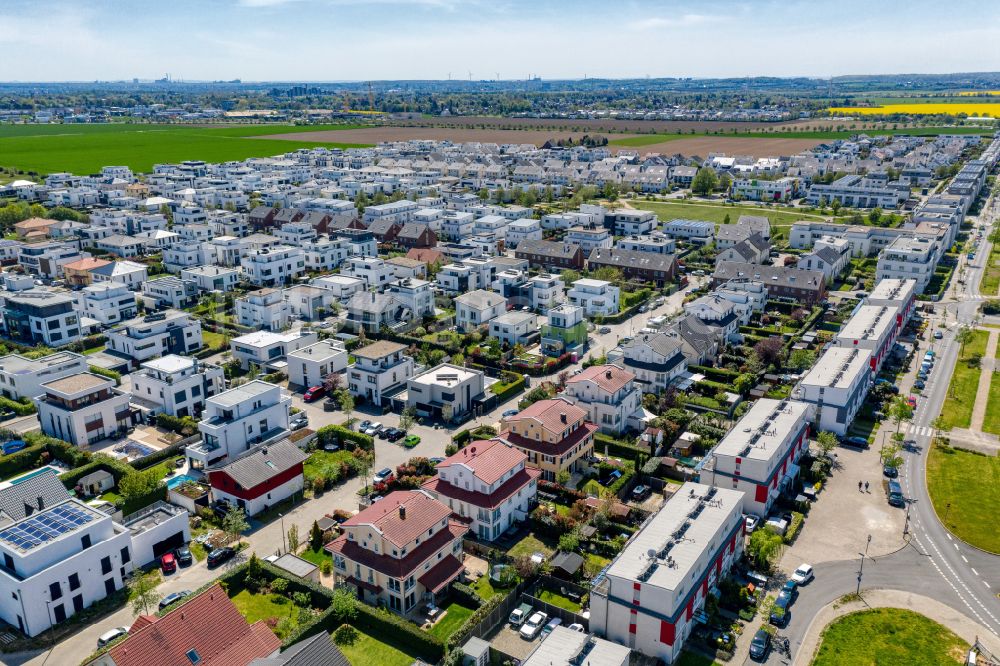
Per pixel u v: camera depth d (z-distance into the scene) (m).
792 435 127.44
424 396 151.62
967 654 89.31
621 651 81.81
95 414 140.00
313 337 184.12
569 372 172.62
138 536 104.06
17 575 92.31
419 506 103.56
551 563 103.19
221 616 83.31
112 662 78.31
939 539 112.25
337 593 95.44
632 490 126.38
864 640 91.44
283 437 135.00
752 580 102.50
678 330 175.12
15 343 184.38
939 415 152.62
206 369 154.00
